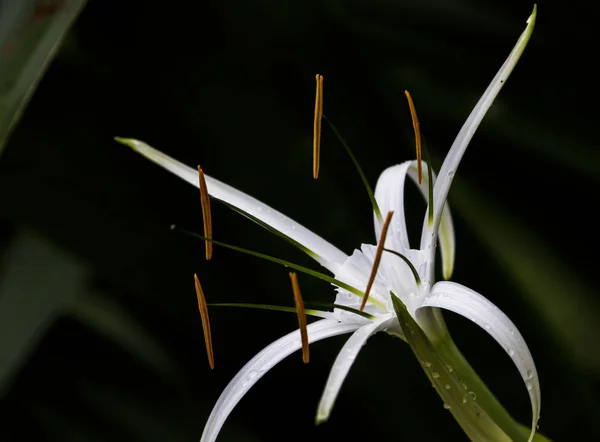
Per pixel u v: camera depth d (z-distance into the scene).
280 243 0.64
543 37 0.63
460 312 0.52
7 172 0.64
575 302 0.62
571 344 0.62
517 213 0.63
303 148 0.64
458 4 0.64
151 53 0.64
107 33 0.64
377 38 0.64
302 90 0.64
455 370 0.54
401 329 0.53
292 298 0.64
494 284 0.63
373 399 0.64
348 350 0.53
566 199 0.63
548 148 0.63
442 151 0.64
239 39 0.64
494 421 0.54
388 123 0.64
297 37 0.64
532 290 0.63
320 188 0.64
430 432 0.64
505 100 0.64
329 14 0.64
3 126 0.54
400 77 0.64
